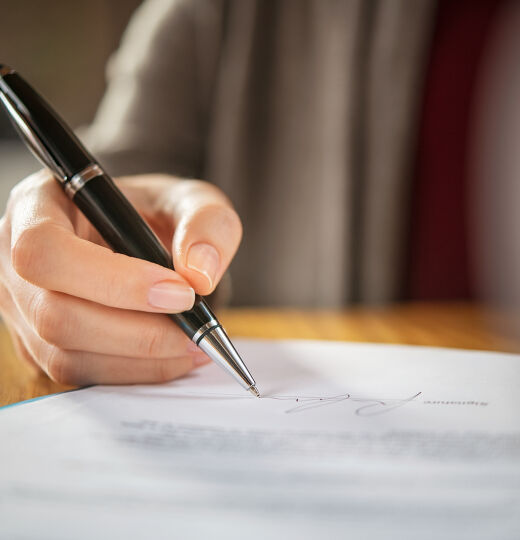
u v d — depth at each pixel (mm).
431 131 1017
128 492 215
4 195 1528
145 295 328
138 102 984
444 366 387
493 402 314
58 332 348
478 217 1034
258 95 1024
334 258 994
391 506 203
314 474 228
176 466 236
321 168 1004
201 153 1055
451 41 1009
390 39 985
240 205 1016
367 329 618
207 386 351
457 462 238
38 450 251
